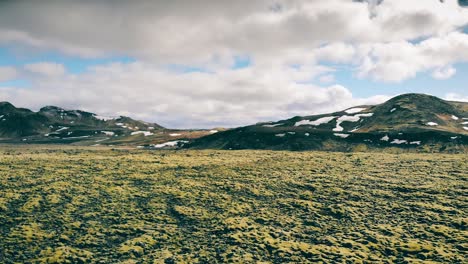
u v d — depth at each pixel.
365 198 70.62
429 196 69.62
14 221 58.03
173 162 106.81
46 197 68.62
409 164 99.88
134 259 47.69
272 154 126.06
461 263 44.56
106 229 56.75
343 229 57.06
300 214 63.66
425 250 48.56
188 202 69.38
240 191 76.19
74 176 85.62
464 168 91.06
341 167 98.38
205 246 51.66
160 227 58.16
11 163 98.19
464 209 62.28
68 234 54.59
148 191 75.75
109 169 94.88
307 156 118.75
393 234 54.09
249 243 52.03
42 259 46.53
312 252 48.78
